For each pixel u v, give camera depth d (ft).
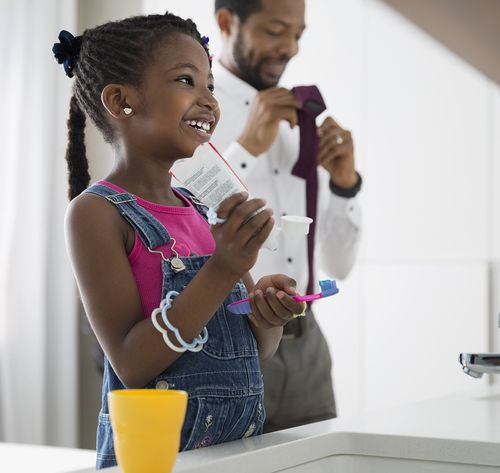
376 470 2.79
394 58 9.23
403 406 3.64
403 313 9.15
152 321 2.73
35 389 9.33
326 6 9.54
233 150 6.06
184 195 3.52
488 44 6.04
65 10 9.65
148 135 3.15
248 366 3.16
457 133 8.96
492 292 8.83
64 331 9.71
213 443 3.04
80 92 3.43
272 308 2.85
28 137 9.39
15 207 9.23
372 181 9.34
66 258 9.70
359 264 9.37
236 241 2.63
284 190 6.46
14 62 9.29
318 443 2.73
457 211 8.95
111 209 3.01
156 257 3.04
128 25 3.22
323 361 6.22
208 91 3.19
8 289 9.18
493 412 3.44
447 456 2.68
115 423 1.94
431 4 5.31
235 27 6.50
